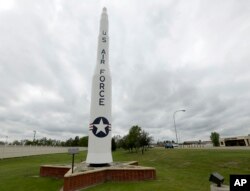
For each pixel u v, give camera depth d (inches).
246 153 1254.3
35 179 654.5
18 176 719.1
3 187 561.0
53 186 565.0
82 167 705.6
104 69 816.9
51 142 4397.1
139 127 2423.7
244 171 746.8
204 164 948.0
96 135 741.3
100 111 764.0
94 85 798.5
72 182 491.2
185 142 5221.5
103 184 571.2
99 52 844.0
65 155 2092.8
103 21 892.6
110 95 802.2
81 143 4237.2
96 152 725.9
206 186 516.7
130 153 2299.5
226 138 3447.3
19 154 1844.2
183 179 621.3
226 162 938.1
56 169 692.1
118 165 761.6
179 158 1282.0
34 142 3804.1
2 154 1604.3
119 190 484.7
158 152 2022.6
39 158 1673.2
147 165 1063.6
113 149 3161.9
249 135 3181.6
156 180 605.9
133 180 606.9
